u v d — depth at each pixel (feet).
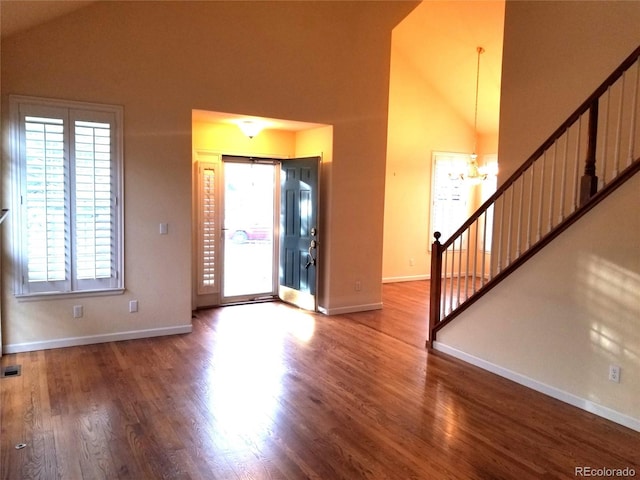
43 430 9.89
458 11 21.44
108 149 15.01
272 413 10.95
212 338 16.40
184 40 15.99
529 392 12.41
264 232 22.16
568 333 11.73
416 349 15.80
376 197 20.75
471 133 30.53
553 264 12.02
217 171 20.24
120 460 8.86
